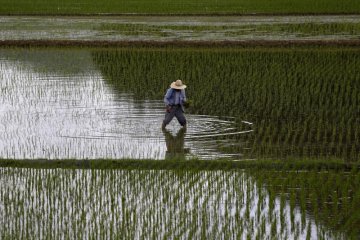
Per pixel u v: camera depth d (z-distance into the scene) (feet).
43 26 297.94
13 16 335.26
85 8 353.51
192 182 101.60
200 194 96.27
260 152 118.93
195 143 124.88
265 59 215.31
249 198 94.63
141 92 173.58
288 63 208.13
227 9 338.13
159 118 144.66
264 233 82.17
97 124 139.03
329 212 88.94
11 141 126.62
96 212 89.45
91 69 206.69
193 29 280.72
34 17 331.36
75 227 84.23
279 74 193.26
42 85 182.80
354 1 352.90
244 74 194.18
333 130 134.62
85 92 173.27
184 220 86.33
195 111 151.84
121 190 97.96
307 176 104.53
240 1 369.50
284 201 93.09
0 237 81.00
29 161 111.55
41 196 95.50
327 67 200.64
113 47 244.63
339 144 124.67
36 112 151.33
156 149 120.26
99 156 115.85
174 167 109.19
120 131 133.08
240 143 125.18
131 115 147.43
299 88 175.94
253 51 229.66
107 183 100.99
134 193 96.73
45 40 249.75
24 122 141.90
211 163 110.32
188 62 213.87
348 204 91.91
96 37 264.31
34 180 102.42
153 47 241.76
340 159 113.29
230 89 175.94
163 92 173.58
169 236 81.25
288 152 119.03
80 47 247.09
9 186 99.66
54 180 102.37
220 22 301.02
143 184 100.58
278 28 278.67
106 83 185.37
